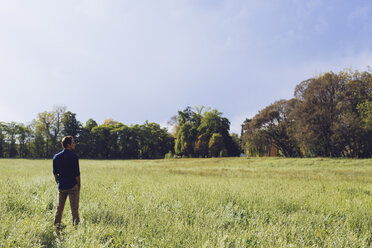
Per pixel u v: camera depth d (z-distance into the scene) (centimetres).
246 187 770
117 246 301
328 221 424
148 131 7806
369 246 326
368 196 677
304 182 1016
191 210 457
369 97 3256
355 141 3356
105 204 482
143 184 827
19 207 454
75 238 291
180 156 7069
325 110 3475
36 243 291
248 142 4806
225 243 296
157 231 344
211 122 6756
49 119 6712
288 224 394
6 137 7194
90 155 7331
